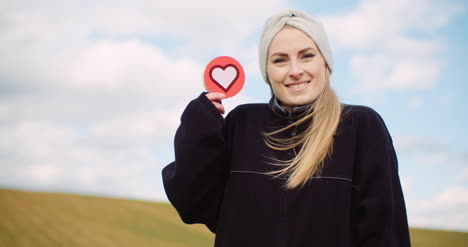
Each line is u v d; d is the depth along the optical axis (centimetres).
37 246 1187
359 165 191
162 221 1504
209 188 206
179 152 201
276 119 204
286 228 184
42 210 1426
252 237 188
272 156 197
